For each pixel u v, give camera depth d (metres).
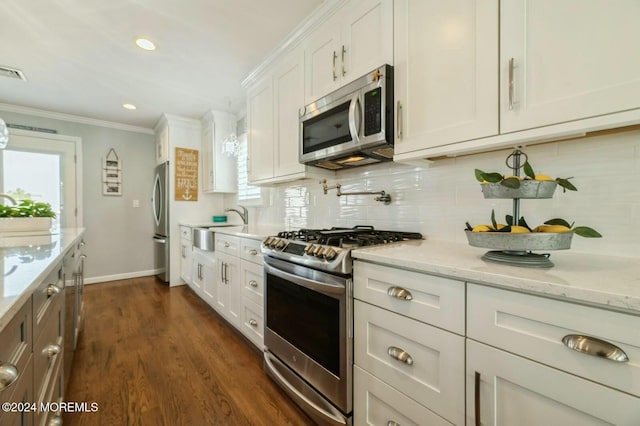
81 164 3.87
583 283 0.66
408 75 1.29
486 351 0.79
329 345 1.31
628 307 0.57
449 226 1.47
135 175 4.28
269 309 1.78
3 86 2.88
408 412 1.00
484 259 0.96
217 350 2.11
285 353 1.61
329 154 1.65
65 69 2.53
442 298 0.90
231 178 3.80
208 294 2.94
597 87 0.80
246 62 2.42
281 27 1.96
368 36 1.47
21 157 3.50
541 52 0.90
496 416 0.78
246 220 3.50
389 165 1.77
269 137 2.30
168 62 2.42
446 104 1.15
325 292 1.31
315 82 1.81
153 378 1.74
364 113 1.42
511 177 0.88
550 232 0.84
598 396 0.61
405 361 1.01
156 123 4.14
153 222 4.41
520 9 0.94
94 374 1.77
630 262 0.91
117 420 1.39
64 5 1.73
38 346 0.83
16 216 1.82
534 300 0.70
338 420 1.25
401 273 1.02
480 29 1.04
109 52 2.26
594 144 1.05
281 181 2.25
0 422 0.53
